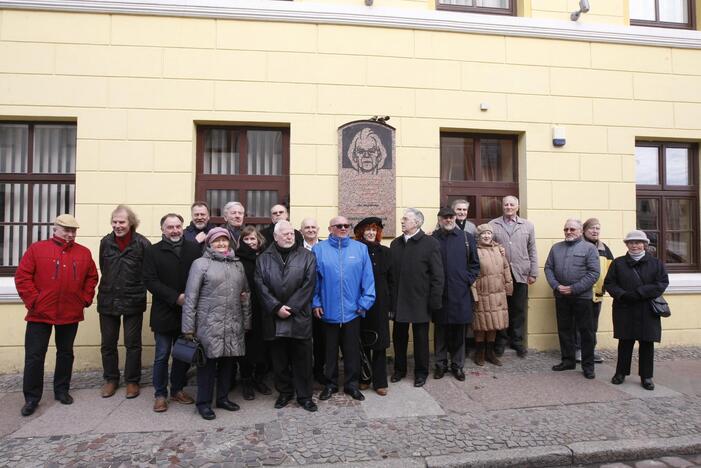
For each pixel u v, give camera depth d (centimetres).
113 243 425
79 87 525
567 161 599
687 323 607
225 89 545
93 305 515
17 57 520
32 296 388
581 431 354
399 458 315
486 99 587
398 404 405
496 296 503
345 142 554
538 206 591
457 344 472
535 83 597
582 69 607
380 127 561
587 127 605
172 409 398
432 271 447
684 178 650
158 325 399
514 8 627
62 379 411
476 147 608
